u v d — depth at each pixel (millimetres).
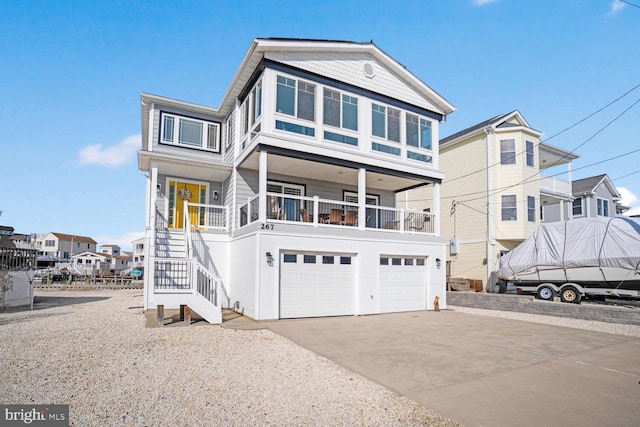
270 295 11641
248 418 4367
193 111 16062
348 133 13992
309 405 4785
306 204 15688
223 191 16344
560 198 25641
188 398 4914
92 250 76812
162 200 15344
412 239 14734
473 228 22484
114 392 5066
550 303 13523
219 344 7996
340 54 14117
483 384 5711
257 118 13008
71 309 14445
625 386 5703
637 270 13500
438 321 11883
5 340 8180
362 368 6434
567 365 6836
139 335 8844
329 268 12844
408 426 4262
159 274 13312
